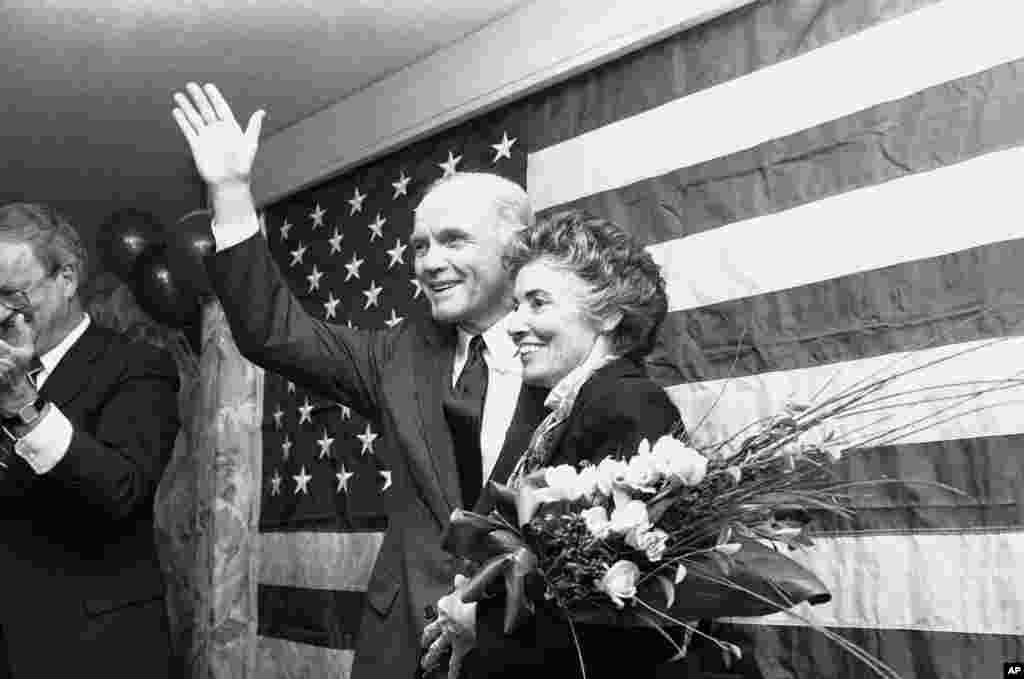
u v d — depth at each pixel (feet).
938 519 6.81
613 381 4.98
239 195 6.79
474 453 6.22
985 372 6.72
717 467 4.54
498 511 4.57
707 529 4.39
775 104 8.09
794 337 7.69
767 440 4.69
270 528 12.30
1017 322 6.64
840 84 7.74
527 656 4.41
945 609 6.72
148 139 13.23
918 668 6.78
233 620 12.61
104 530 8.38
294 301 6.96
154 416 8.66
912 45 7.39
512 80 9.91
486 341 6.48
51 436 7.69
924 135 7.24
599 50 9.19
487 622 4.60
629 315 5.53
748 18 8.36
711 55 8.56
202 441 13.43
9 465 8.11
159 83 11.75
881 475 7.06
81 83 11.75
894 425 7.04
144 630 8.42
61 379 8.52
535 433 5.29
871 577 7.04
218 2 10.11
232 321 6.77
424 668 5.08
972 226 6.93
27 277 8.27
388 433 6.64
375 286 11.35
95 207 15.55
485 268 6.43
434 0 9.96
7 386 7.60
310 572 11.64
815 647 7.26
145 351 8.98
